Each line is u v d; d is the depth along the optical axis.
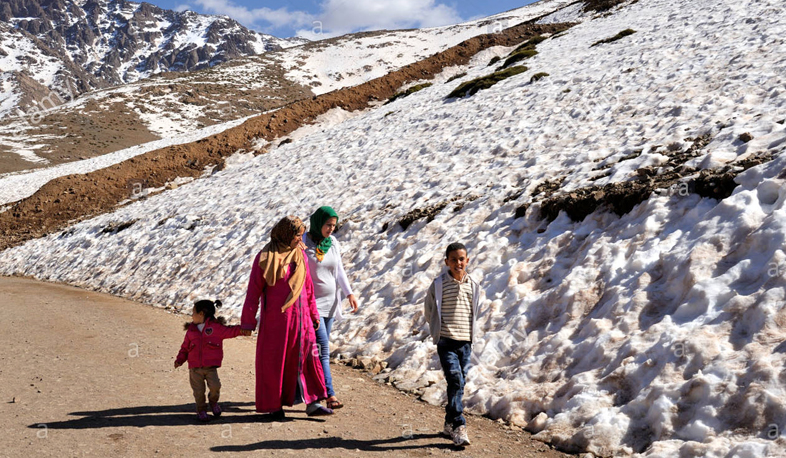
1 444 4.48
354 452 4.68
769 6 21.62
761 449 3.81
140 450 4.50
